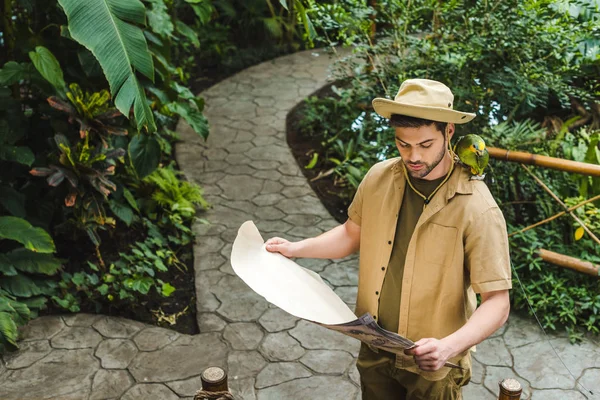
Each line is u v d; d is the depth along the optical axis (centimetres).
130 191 463
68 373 326
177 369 330
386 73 468
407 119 166
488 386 319
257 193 509
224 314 373
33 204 400
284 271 195
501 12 387
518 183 414
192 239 446
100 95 388
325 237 212
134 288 373
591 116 479
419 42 445
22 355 337
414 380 202
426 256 185
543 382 321
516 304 371
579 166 352
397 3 445
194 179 529
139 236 436
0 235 354
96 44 298
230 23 841
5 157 364
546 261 373
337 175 535
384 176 194
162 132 566
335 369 329
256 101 682
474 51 391
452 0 403
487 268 176
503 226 179
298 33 830
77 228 406
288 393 314
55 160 387
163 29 433
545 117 482
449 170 181
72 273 396
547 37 386
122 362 334
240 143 591
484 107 401
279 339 352
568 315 353
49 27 423
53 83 361
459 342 172
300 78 742
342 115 579
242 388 318
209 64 775
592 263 376
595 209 387
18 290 362
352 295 394
